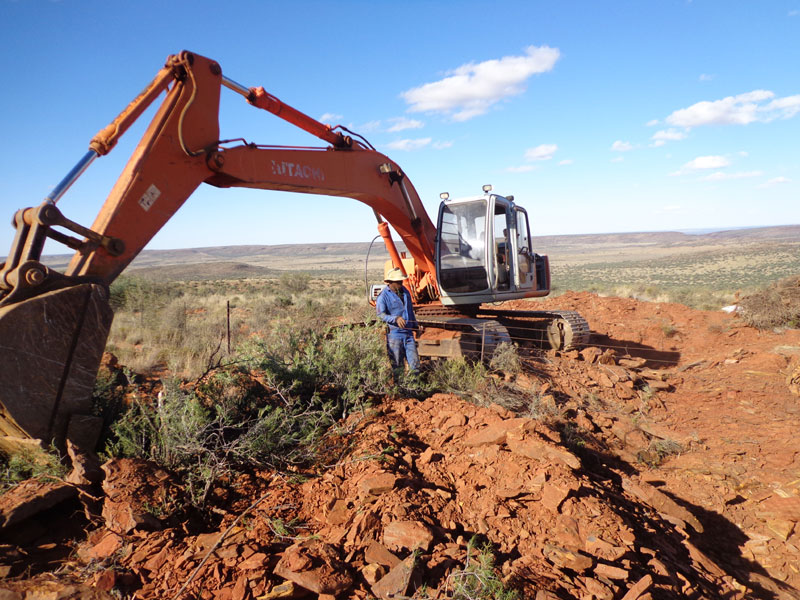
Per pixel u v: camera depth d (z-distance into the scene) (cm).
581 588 333
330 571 314
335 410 575
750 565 463
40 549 347
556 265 15762
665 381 952
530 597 315
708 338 1279
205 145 531
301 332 756
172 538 356
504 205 1009
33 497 370
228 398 530
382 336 845
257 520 381
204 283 5300
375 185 829
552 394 784
